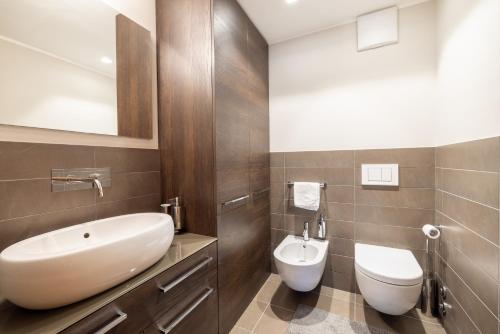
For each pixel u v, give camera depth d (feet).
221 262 4.22
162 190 4.67
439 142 4.82
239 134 4.91
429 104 5.09
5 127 2.69
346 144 5.88
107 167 3.75
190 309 3.29
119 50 3.93
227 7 4.50
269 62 6.72
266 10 5.27
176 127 4.45
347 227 5.90
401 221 5.37
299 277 4.73
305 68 6.29
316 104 6.19
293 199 6.47
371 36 5.42
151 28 4.55
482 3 3.18
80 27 3.41
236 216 4.78
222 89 4.25
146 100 4.39
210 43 4.03
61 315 2.03
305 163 6.35
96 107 3.61
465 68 3.68
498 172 2.80
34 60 2.92
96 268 2.12
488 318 2.97
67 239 2.91
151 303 2.72
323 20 5.69
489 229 2.98
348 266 5.91
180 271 3.19
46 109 3.02
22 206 2.78
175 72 4.42
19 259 1.86
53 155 3.09
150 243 2.68
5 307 2.20
